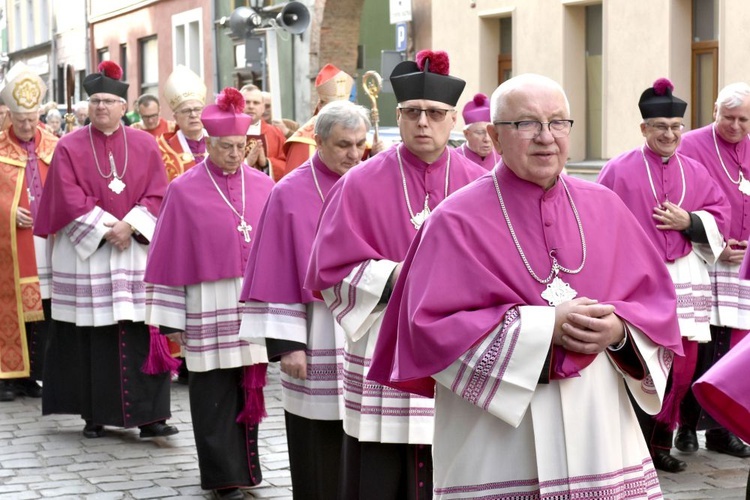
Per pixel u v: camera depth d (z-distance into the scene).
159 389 10.25
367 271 5.92
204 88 13.62
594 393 4.61
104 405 10.20
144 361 10.26
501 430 4.62
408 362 4.67
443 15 24.97
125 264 10.37
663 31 19.25
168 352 9.84
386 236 6.09
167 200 8.52
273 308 6.77
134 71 41.22
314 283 6.06
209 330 8.26
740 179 9.64
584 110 21.88
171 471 9.12
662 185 9.16
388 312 4.96
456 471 4.71
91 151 10.51
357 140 6.84
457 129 24.72
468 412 4.69
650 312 4.69
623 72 20.16
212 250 8.30
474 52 24.08
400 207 6.12
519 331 4.45
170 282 8.34
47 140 12.68
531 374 4.43
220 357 8.14
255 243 6.96
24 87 12.26
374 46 31.97
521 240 4.67
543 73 22.12
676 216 8.98
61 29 48.47
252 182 8.63
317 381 6.77
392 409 6.05
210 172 8.54
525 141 4.61
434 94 6.06
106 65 10.53
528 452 4.59
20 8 54.94
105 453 9.77
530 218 4.69
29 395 12.57
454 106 6.14
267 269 6.82
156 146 10.74
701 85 19.16
